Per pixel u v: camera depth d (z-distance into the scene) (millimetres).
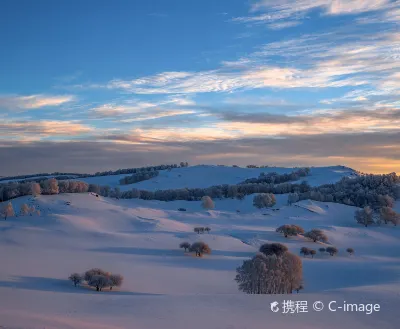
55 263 76875
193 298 34844
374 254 110125
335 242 120812
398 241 127938
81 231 114125
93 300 37156
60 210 143125
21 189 166750
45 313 29766
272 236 121125
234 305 31938
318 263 89438
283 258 47500
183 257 90250
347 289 40531
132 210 156375
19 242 98125
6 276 61406
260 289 45438
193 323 26469
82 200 163000
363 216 148875
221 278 70375
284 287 45625
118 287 60250
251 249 103625
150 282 65250
